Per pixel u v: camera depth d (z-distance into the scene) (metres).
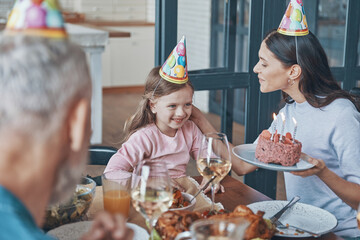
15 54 0.59
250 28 2.34
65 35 0.64
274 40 1.62
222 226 0.74
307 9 2.59
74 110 0.62
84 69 0.63
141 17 6.75
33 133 0.59
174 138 1.70
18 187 0.61
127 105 5.85
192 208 1.20
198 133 1.78
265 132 1.43
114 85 6.56
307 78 1.61
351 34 2.64
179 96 1.60
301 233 1.17
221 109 2.43
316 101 1.62
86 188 1.25
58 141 0.62
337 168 1.64
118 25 6.36
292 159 1.36
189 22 2.20
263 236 1.01
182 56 1.57
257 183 2.53
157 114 1.66
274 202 1.35
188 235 0.87
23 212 0.59
